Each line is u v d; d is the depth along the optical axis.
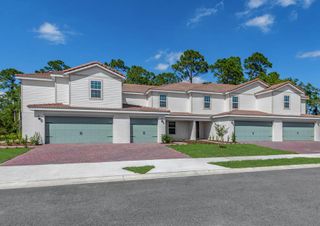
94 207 5.07
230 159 11.98
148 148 15.68
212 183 7.32
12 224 4.18
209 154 13.52
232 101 25.88
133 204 5.27
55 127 17.34
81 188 6.75
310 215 4.58
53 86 20.34
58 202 5.44
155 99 24.31
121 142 18.91
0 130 23.25
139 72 51.31
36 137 16.70
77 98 18.42
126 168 9.40
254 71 49.66
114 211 4.82
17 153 12.83
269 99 25.02
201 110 25.56
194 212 4.74
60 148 14.97
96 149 14.85
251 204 5.25
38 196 5.93
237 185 7.05
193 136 24.83
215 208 4.98
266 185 7.05
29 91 19.77
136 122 19.62
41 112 16.88
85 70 18.77
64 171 8.77
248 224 4.14
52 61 52.53
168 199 5.64
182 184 7.20
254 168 9.95
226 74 46.09
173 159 11.78
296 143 21.50
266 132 23.50
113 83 19.58
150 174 8.43
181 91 25.22
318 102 43.12
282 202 5.39
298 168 10.25
